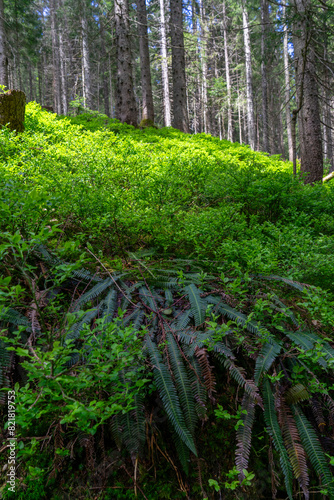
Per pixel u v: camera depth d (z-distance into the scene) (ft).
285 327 7.16
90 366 5.29
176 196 13.73
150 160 17.28
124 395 4.94
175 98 47.55
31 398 4.30
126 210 10.79
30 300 6.98
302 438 5.60
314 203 14.08
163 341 6.53
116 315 7.04
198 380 5.98
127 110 38.22
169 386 5.72
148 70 47.91
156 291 7.92
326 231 13.05
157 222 10.39
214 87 89.15
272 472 5.60
